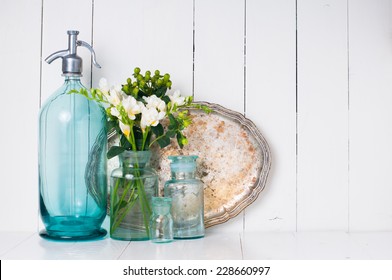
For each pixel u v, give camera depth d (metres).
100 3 1.56
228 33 1.56
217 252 1.30
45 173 1.44
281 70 1.56
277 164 1.55
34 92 1.55
